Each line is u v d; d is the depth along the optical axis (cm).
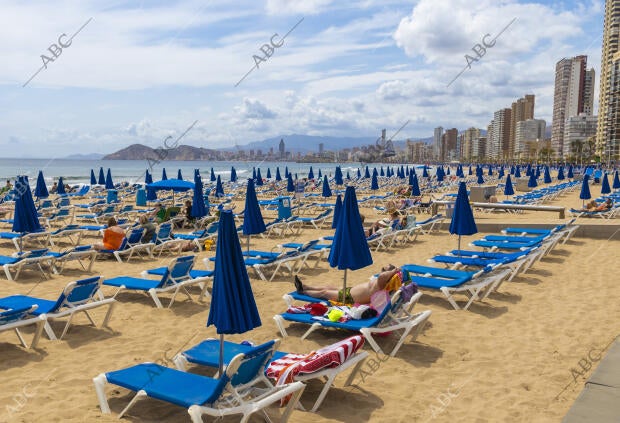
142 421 387
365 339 574
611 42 14400
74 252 894
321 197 2933
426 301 735
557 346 555
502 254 899
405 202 1962
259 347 359
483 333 600
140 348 545
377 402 426
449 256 909
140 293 768
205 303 719
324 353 412
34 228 953
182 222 1576
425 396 438
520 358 522
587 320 642
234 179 3612
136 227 1120
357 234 621
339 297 632
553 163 15400
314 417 398
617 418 363
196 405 342
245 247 1227
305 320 565
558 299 741
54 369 488
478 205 1770
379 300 582
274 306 709
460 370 493
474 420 394
